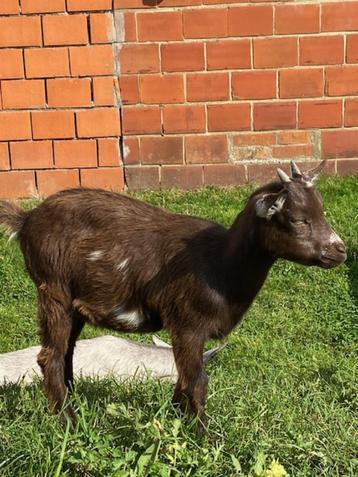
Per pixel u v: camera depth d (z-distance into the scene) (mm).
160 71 6309
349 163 6473
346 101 6359
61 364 3332
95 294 3242
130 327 3293
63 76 6305
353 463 3121
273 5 6195
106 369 4137
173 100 6352
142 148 6438
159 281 3176
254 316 4953
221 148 6438
